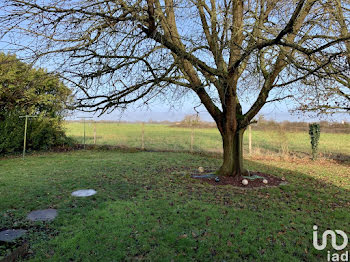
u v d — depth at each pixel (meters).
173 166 9.13
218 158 11.55
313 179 7.73
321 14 5.85
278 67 6.04
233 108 6.60
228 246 3.29
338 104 9.26
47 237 3.43
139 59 4.66
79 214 4.23
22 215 4.18
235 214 4.33
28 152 12.76
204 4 6.43
